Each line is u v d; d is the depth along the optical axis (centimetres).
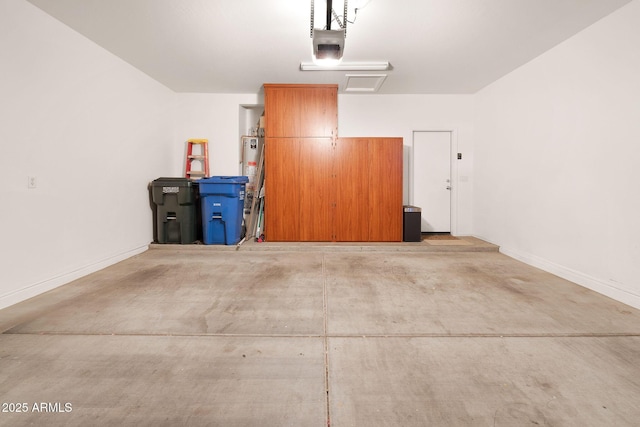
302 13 330
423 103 612
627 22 303
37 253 317
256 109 655
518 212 470
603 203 328
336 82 543
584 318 263
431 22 345
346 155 543
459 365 195
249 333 235
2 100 282
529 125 446
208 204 512
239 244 520
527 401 163
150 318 259
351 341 224
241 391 170
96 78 398
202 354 206
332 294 318
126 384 174
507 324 251
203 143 609
